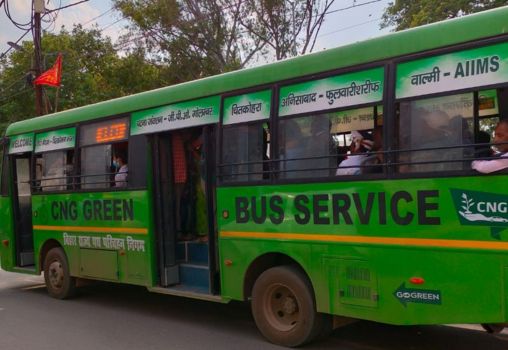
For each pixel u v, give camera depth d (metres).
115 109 7.70
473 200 4.22
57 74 18.05
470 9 15.29
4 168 9.98
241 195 5.94
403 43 4.71
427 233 4.47
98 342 6.16
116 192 7.57
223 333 6.39
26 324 7.20
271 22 19.98
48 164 8.96
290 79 5.55
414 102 4.61
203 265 6.94
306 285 5.40
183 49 22.23
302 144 5.42
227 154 6.12
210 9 21.52
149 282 7.08
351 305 4.99
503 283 4.05
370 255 4.84
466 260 4.25
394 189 4.68
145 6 22.22
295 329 5.49
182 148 7.44
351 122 5.08
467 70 4.30
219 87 6.27
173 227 7.25
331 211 5.14
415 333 6.14
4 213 9.94
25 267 9.80
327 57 5.26
